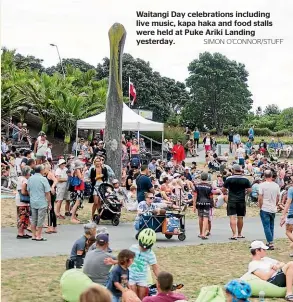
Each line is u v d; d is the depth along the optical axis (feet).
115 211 56.70
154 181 70.74
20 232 47.34
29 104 147.95
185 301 24.14
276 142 170.19
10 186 78.13
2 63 156.76
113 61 79.10
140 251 28.58
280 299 31.91
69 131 138.72
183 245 48.11
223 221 65.41
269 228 47.67
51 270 36.68
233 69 262.88
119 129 79.92
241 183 51.65
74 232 51.37
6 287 32.32
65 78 155.84
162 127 97.35
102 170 57.26
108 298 12.81
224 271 38.58
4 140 105.40
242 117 268.21
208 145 130.31
